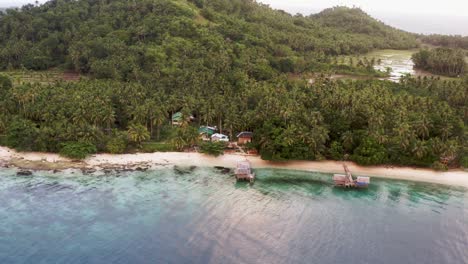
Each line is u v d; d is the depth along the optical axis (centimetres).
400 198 11025
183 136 13225
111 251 8512
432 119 13438
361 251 8769
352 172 12319
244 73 19000
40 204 10188
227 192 11106
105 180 11500
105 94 14912
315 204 10631
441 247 8969
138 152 13150
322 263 8350
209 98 15212
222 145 13125
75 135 12862
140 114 13575
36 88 15238
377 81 19688
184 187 11281
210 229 9369
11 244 8625
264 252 8631
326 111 14025
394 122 13212
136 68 18875
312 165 12688
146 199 10569
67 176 11638
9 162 12294
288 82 18600
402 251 8806
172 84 17188
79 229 9219
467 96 16575
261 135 12850
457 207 10619
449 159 12706
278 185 11594
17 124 13275
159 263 8212
